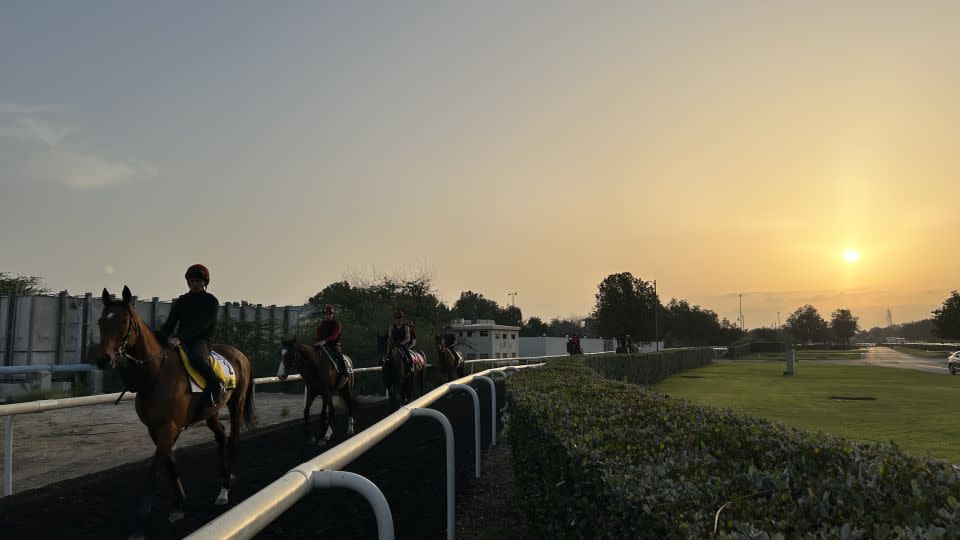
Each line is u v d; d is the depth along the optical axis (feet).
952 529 5.94
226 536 5.17
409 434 32.81
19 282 87.15
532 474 15.71
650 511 7.82
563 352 186.50
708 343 345.10
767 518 7.13
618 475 9.36
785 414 51.49
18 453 30.63
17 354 58.29
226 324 69.10
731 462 10.26
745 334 401.90
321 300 83.51
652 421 14.93
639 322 220.02
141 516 16.60
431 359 71.97
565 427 14.21
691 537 6.78
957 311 248.11
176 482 18.57
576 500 10.71
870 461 9.87
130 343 17.75
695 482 9.14
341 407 48.34
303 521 17.24
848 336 497.87
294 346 32.17
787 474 9.11
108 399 25.40
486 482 24.61
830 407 56.44
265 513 5.91
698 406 17.97
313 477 7.20
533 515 15.58
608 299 223.30
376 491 7.16
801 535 6.64
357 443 8.92
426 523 18.65
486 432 34.65
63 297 61.93
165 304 68.23
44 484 23.77
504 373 37.99
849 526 6.34
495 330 150.71
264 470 25.36
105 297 18.06
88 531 17.20
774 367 140.77
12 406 21.30
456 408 44.80
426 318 89.04
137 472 24.93
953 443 37.60
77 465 27.61
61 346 61.52
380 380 65.57
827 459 10.23
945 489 7.84
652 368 93.76
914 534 5.97
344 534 16.33
